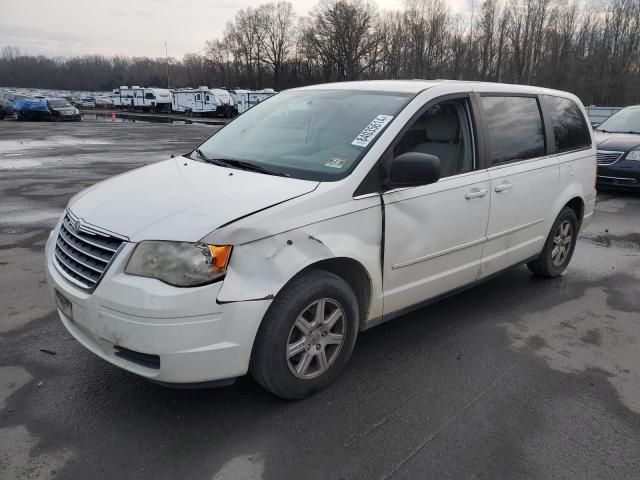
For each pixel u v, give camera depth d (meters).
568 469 2.70
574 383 3.50
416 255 3.60
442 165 3.77
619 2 56.03
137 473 2.57
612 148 10.05
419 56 75.50
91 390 3.23
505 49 65.12
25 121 35.44
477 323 4.38
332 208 3.07
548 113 4.93
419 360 3.73
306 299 2.97
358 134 3.51
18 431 2.84
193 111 51.97
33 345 3.76
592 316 4.60
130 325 2.65
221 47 105.19
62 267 3.12
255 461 2.67
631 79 51.53
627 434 2.99
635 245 6.94
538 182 4.65
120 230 2.81
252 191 3.06
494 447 2.84
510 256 4.57
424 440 2.88
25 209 8.02
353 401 3.20
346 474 2.61
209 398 3.18
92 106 77.69
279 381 2.99
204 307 2.64
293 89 4.70
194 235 2.67
